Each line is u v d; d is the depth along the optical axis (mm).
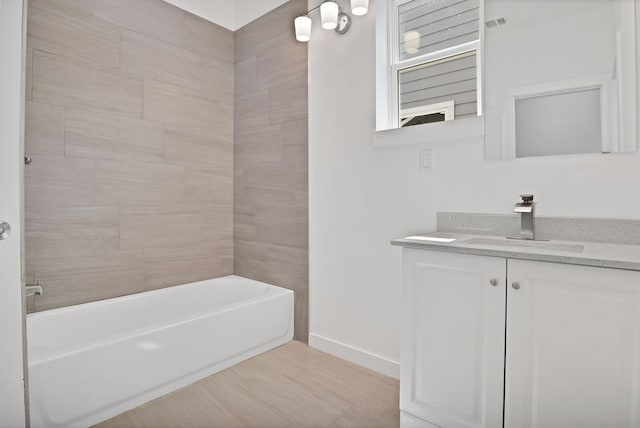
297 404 1808
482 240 1616
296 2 2529
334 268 2352
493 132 1704
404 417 1559
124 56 2400
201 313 2082
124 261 2426
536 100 1589
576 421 1153
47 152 2094
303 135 2506
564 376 1171
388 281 2092
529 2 1596
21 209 1322
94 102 2271
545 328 1201
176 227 2691
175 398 1853
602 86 1438
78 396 1573
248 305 2285
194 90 2775
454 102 1963
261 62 2787
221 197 2971
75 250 2213
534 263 1214
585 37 1470
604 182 1448
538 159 1594
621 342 1073
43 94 2072
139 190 2490
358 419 1689
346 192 2271
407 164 2004
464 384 1379
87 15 2236
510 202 1675
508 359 1273
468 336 1366
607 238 1437
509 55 1651
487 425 1324
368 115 2150
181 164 2713
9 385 1310
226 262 3016
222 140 2965
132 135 2445
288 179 2611
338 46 2289
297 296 2584
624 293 1066
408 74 2131
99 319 2197
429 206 1932
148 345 1809
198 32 2799
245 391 1922
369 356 2178
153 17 2543
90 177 2264
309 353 2393
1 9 1258
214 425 1644
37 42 2045
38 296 2076
